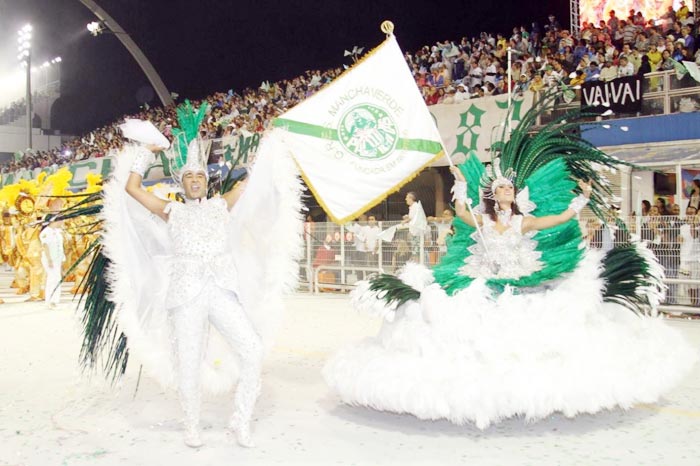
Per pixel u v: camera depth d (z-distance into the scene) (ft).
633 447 13.28
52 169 82.12
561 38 49.52
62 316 34.27
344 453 13.12
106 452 13.41
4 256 47.16
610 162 17.74
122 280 14.48
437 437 14.07
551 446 13.42
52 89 132.67
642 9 50.24
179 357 13.67
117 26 82.17
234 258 15.49
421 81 54.90
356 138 20.17
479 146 41.52
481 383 13.47
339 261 42.96
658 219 31.35
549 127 18.02
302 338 26.13
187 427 13.70
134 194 14.35
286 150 15.35
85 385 19.06
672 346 16.01
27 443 13.99
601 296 15.40
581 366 13.92
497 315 14.43
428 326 14.56
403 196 49.49
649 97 36.83
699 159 33.40
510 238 16.07
